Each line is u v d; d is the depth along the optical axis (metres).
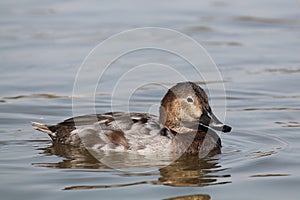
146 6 25.56
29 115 14.02
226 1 26.70
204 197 9.28
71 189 9.58
